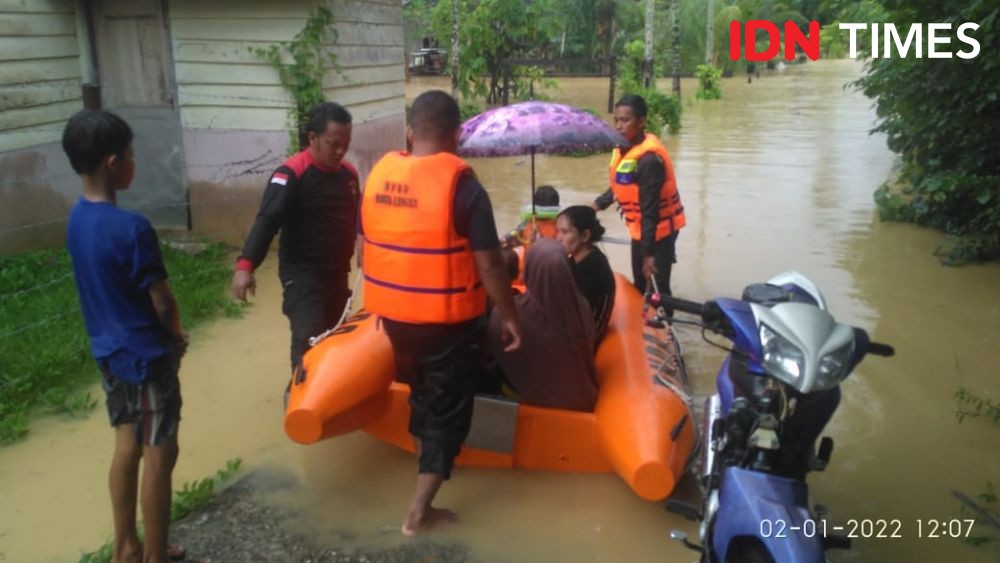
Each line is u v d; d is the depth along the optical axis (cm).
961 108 880
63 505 404
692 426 409
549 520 394
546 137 466
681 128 1889
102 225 311
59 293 675
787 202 1091
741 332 315
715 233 930
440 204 347
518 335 368
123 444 332
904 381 549
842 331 297
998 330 641
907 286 747
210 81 847
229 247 864
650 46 1966
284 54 833
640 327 490
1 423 471
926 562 365
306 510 402
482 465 434
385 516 397
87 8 848
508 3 1895
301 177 455
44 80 821
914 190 966
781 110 2300
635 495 414
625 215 588
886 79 980
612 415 403
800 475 328
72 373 540
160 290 319
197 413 498
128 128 321
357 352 416
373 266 366
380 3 1033
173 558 359
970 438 475
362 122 991
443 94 366
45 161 830
